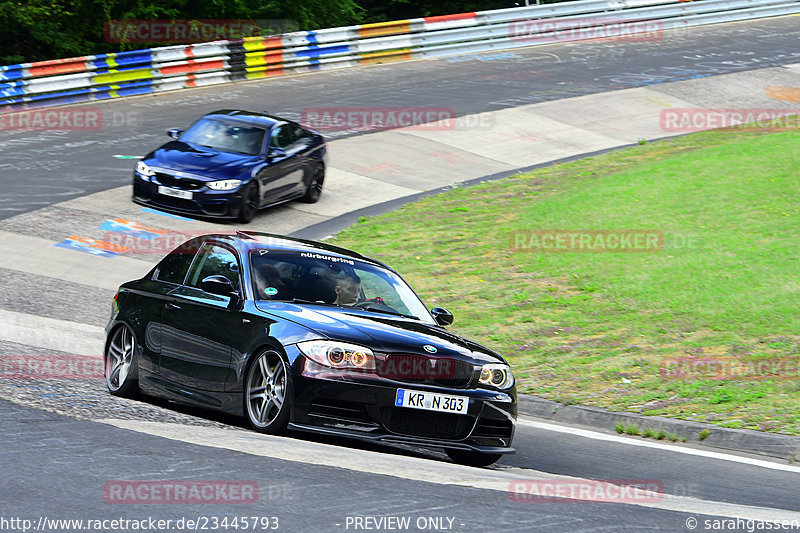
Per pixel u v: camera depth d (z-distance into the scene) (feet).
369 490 63.26
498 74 374.84
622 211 203.92
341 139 284.20
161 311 94.32
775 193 204.64
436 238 199.52
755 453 97.09
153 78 332.39
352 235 203.41
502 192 238.07
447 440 81.41
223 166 201.87
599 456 93.76
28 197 209.87
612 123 314.14
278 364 80.94
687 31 461.37
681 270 162.61
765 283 151.53
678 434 102.78
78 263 170.71
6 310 138.92
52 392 90.12
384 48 399.24
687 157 248.93
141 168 202.08
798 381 113.91
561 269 171.94
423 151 278.46
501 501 63.77
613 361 126.41
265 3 466.29
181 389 90.79
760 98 345.72
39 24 414.21
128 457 66.44
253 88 345.10
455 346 84.84
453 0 576.20
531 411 114.62
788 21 487.61
